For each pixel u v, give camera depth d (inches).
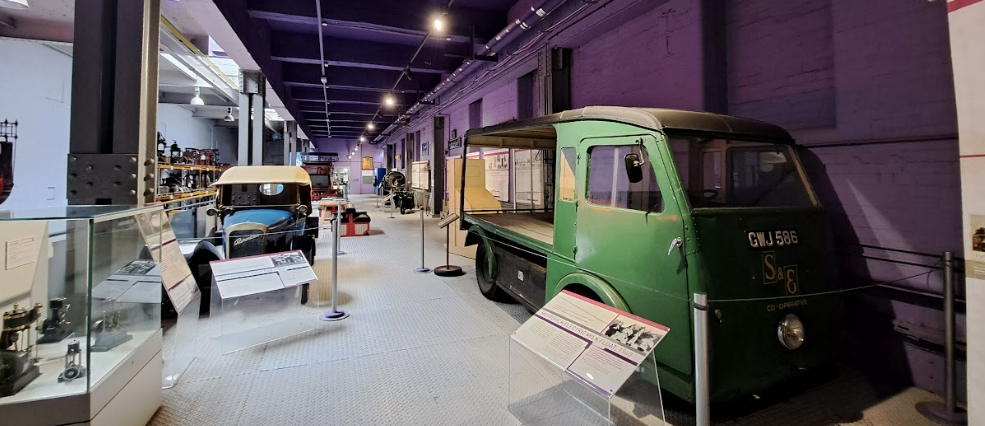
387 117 663.1
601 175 100.3
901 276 103.6
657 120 86.6
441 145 498.3
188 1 182.1
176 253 108.5
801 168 99.3
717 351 75.1
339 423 85.6
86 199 88.8
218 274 122.0
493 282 166.4
